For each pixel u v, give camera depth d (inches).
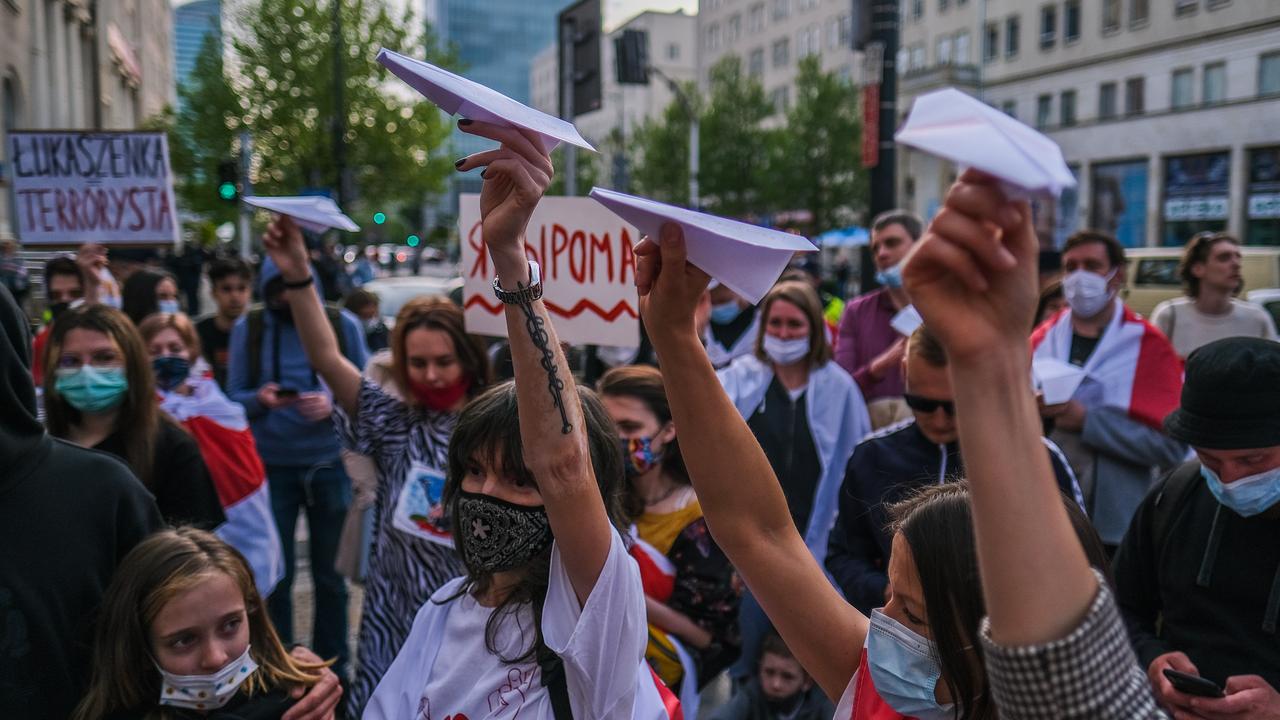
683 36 3371.1
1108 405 147.5
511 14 5880.9
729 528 57.2
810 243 42.5
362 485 138.8
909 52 1847.9
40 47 768.3
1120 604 95.0
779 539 57.4
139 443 110.0
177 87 1261.1
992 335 30.0
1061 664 30.3
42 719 72.9
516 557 68.5
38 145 210.8
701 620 106.3
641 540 105.7
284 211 115.9
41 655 72.7
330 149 1251.2
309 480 179.9
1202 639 85.2
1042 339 166.4
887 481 112.2
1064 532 31.0
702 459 56.2
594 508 62.5
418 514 108.7
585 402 74.2
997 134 26.1
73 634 74.8
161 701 76.8
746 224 45.6
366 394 118.0
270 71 1253.1
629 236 132.8
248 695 80.9
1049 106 1545.3
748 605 137.0
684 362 53.8
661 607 103.3
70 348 106.6
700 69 2837.1
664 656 99.7
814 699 131.1
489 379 116.9
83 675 75.9
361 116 1274.6
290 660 86.4
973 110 27.0
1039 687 30.5
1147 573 92.8
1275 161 1223.5
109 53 1095.0
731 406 56.1
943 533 48.0
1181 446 145.3
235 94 1238.9
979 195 27.7
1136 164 1411.2
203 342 223.1
